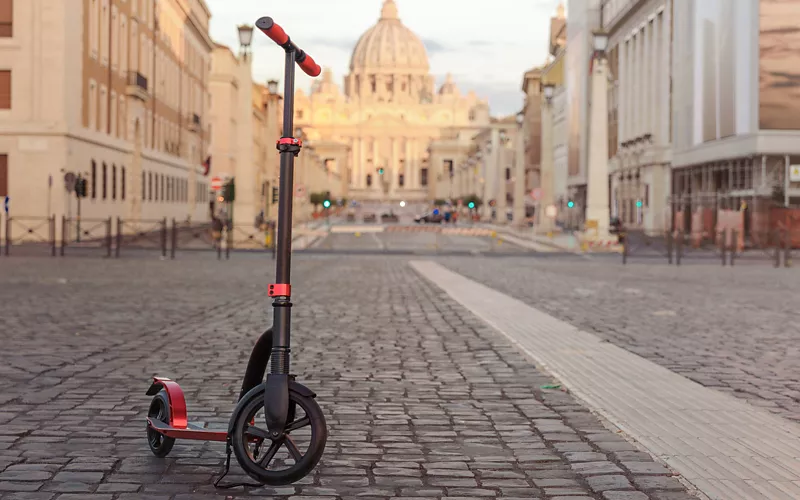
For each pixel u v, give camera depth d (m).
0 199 43.28
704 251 45.12
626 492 5.24
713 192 55.03
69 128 43.72
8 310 14.88
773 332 13.05
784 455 6.05
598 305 17.22
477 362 10.17
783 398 8.23
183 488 5.27
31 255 33.34
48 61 43.19
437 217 102.56
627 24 76.50
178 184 73.69
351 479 5.52
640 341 12.05
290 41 5.04
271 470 5.03
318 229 70.50
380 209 179.88
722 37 51.19
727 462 5.87
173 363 9.81
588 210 44.91
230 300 17.36
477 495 5.21
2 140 43.31
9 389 8.23
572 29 91.44
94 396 7.95
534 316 14.91
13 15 43.16
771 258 38.69
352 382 8.88
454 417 7.34
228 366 9.66
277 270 5.07
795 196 47.06
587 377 9.16
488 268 30.45
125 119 55.91
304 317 14.62
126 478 5.45
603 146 44.53
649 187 67.62
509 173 129.75
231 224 43.34
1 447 6.12
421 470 5.74
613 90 82.56
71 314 14.48
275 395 4.97
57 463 5.75
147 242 46.09
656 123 67.62
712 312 15.92
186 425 5.75
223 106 97.81
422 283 22.64
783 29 46.34
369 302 17.38
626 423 7.02
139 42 58.72
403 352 10.88
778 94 46.66
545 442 6.50
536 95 114.94
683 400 7.96
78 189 40.91
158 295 18.22
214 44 98.56
